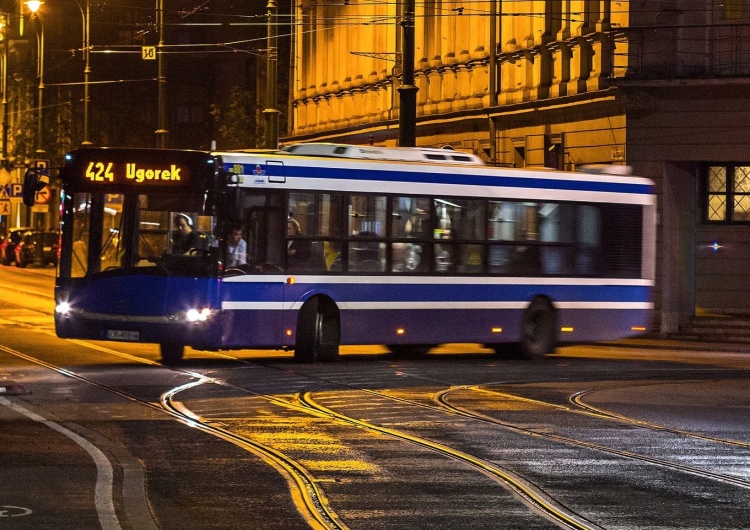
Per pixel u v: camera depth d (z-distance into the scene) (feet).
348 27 410.93
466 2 335.47
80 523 77.56
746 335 266.36
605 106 275.80
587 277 212.02
